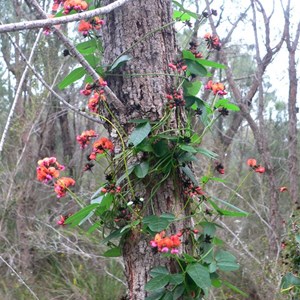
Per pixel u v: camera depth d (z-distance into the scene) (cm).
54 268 658
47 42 721
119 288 604
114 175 221
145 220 209
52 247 640
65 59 739
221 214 231
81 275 631
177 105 216
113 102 219
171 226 217
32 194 714
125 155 214
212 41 251
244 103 705
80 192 698
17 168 691
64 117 892
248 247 597
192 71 236
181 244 216
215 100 249
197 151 220
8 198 693
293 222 378
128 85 221
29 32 750
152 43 223
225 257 216
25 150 728
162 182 217
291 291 346
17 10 734
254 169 270
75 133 866
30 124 723
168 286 210
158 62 223
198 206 226
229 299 549
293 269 366
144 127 213
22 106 736
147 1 224
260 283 519
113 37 225
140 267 214
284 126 884
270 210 635
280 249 518
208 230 223
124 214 215
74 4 209
